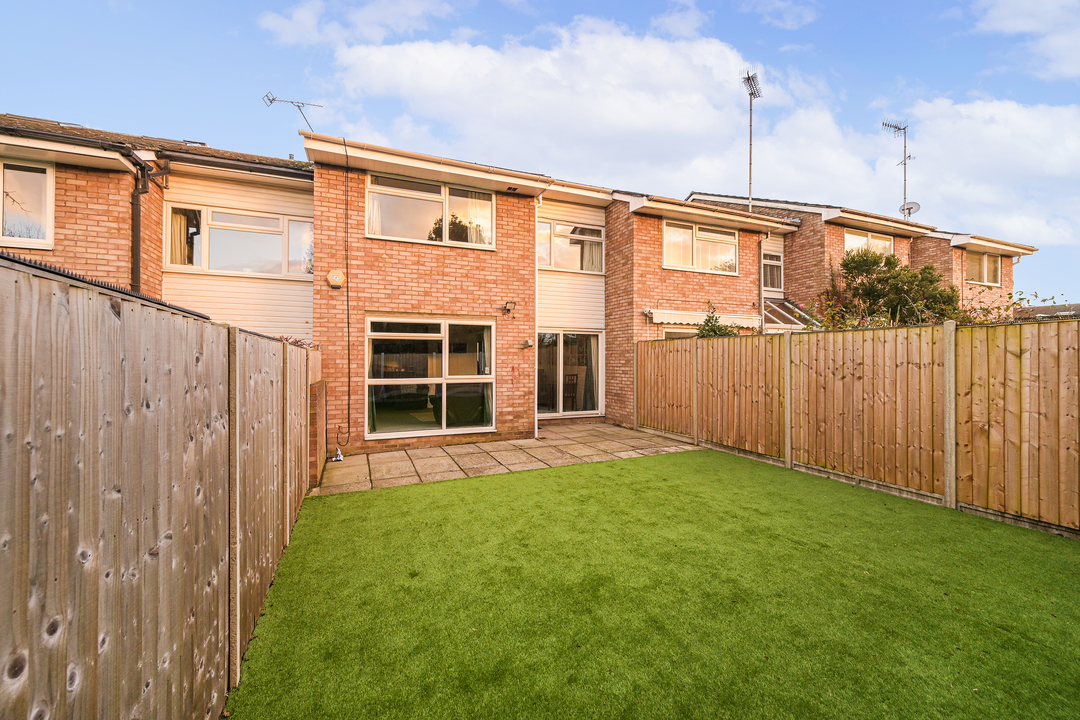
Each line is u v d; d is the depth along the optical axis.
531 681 2.25
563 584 3.18
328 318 7.58
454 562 3.53
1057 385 4.14
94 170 6.44
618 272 10.84
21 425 0.91
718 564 3.48
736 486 5.62
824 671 2.31
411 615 2.81
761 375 7.09
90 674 1.11
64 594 1.03
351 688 2.21
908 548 3.78
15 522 0.89
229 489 2.24
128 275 6.61
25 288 0.91
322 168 7.58
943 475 4.91
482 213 8.77
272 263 8.32
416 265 8.16
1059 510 4.10
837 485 5.71
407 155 7.62
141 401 1.37
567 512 4.65
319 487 5.56
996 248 14.38
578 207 11.12
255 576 2.73
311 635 2.61
